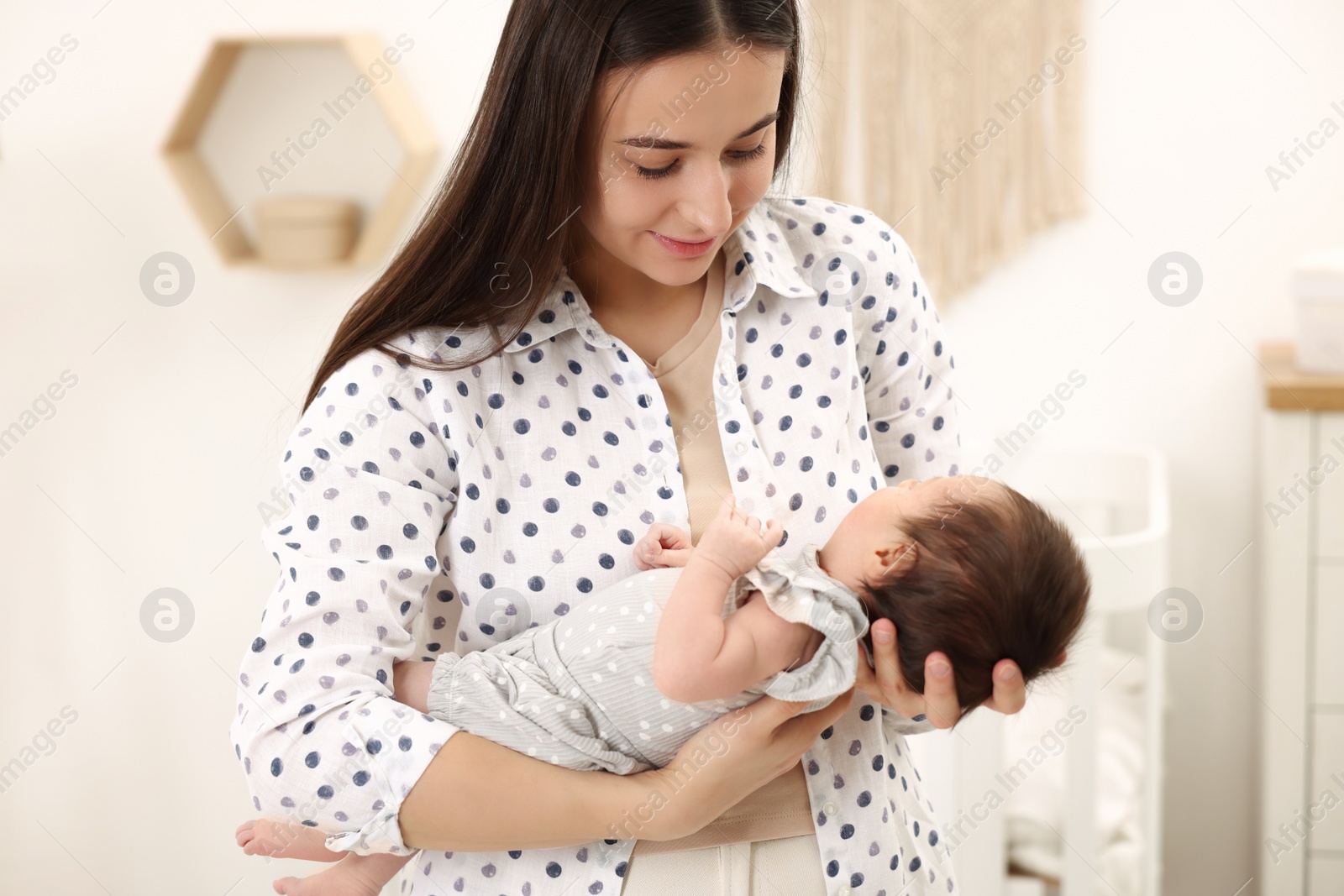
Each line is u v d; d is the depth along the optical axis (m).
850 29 2.14
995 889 1.79
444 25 2.02
